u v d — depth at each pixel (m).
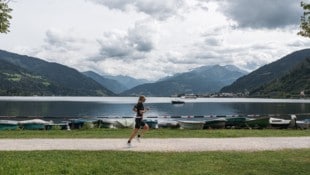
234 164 17.41
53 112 111.12
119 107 150.50
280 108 142.00
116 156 18.70
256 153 20.33
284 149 22.14
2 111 111.56
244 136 28.78
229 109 136.12
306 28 20.19
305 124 42.56
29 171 15.32
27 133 30.25
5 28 19.00
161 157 18.66
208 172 15.77
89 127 40.03
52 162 16.98
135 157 18.50
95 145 22.89
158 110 129.12
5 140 25.06
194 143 24.20
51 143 23.69
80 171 15.50
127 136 27.81
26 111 113.81
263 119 41.91
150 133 30.08
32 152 19.69
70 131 32.16
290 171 16.33
